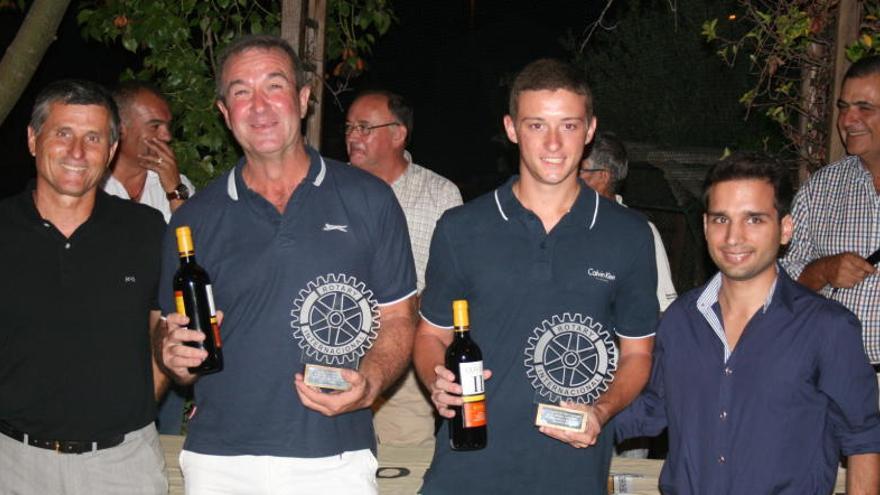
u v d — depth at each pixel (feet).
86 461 9.60
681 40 31.68
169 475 10.93
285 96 9.01
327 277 9.10
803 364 8.57
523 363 8.90
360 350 9.14
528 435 8.90
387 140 15.30
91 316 9.57
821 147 16.57
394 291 9.50
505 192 9.16
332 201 9.25
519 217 9.02
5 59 12.42
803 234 13.55
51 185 9.52
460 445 8.87
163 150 14.17
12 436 9.57
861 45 15.33
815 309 8.64
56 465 9.55
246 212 9.18
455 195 15.58
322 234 9.14
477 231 9.08
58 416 9.50
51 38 12.43
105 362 9.61
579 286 8.91
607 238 8.98
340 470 9.09
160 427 14.29
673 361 9.12
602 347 8.91
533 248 8.95
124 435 9.75
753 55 17.57
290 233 9.08
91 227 9.66
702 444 8.89
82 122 9.48
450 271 9.16
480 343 9.01
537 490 8.88
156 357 9.72
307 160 9.43
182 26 16.88
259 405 8.99
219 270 9.12
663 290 13.69
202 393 9.21
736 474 8.68
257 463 8.95
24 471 9.56
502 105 39.52
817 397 8.61
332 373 8.54
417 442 15.48
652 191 27.40
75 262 9.56
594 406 8.65
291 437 8.96
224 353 9.09
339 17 18.26
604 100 33.12
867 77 12.57
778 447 8.57
